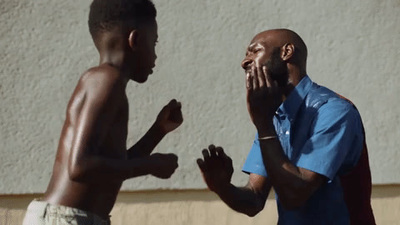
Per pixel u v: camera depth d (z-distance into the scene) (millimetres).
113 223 4883
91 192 2908
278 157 3215
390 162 5055
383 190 5082
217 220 4957
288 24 5023
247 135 4961
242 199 3594
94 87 2889
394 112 5074
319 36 5047
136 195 4906
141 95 4898
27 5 4852
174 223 4930
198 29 4953
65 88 4863
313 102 3385
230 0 4973
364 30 5070
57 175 2939
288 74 3449
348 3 5062
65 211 2873
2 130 4820
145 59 3094
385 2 5078
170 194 4934
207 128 4941
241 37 4977
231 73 4965
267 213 4988
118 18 3037
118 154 2902
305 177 3211
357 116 3377
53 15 4863
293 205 3230
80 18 4879
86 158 2775
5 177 4816
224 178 3545
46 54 4859
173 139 4914
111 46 3049
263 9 5000
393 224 5070
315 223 3393
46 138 4852
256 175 3680
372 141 5055
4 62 4832
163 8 4938
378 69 5070
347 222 3389
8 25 4832
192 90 4941
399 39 5078
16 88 4836
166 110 3346
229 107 4957
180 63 4934
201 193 4957
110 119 2865
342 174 3398
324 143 3260
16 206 4844
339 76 5047
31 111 4844
